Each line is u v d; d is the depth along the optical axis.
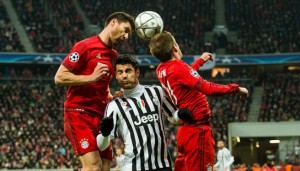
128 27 9.18
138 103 8.37
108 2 63.66
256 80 54.19
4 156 39.94
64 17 59.53
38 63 53.28
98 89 9.16
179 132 9.18
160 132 8.35
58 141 42.81
